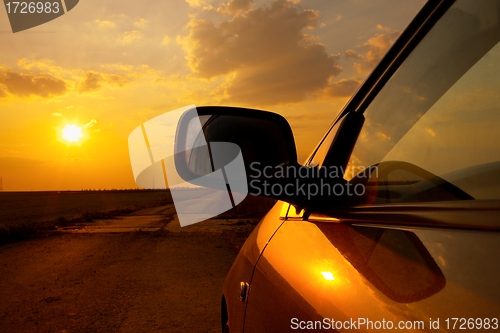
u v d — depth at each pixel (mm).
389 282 1033
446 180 1234
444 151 1300
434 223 1023
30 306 7281
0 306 7371
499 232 827
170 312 6645
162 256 12789
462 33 1385
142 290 8172
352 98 1995
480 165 1147
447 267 881
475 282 793
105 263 11789
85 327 6031
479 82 1245
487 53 1251
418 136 1462
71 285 8898
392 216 1229
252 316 2029
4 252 16031
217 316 6402
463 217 945
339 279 1255
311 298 1339
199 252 13508
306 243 1691
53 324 6223
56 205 87625
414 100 1551
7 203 98938
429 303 860
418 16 1662
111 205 85875
